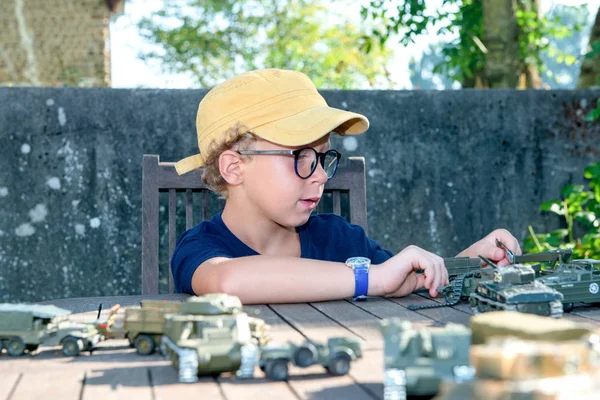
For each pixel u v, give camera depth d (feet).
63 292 12.87
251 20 47.93
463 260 6.75
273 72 7.00
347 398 3.34
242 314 3.92
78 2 36.83
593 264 5.56
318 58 46.47
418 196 13.82
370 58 42.55
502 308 4.74
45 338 4.26
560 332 3.02
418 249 6.51
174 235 8.50
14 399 3.39
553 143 14.25
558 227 14.32
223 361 3.67
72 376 3.79
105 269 12.93
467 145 13.96
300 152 6.84
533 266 6.07
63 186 12.84
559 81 26.94
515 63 21.29
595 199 14.06
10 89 12.71
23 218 12.78
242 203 7.41
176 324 3.76
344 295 6.20
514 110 14.10
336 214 8.86
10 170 12.73
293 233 7.86
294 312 5.66
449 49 22.63
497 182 14.07
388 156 13.73
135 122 12.96
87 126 12.87
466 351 3.18
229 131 6.82
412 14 22.41
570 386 2.64
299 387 3.54
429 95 13.83
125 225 12.95
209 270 6.32
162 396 3.41
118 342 4.67
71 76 36.65
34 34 36.68
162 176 8.43
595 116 13.74
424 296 6.53
